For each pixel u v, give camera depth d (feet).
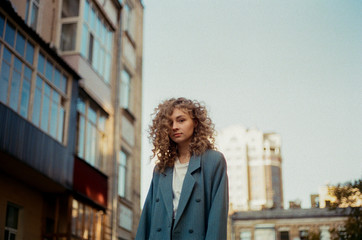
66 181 48.29
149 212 10.61
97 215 58.34
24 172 43.01
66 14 57.21
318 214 183.21
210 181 10.06
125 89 78.02
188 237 9.53
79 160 52.60
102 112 63.52
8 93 39.06
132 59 82.38
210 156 10.27
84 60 56.90
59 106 48.44
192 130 10.43
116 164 65.62
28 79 42.42
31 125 41.73
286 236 186.50
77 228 52.39
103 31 64.69
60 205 52.03
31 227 47.16
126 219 71.72
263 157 461.37
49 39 54.19
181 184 10.12
